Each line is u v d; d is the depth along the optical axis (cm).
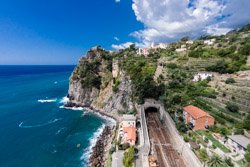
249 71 8019
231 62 9112
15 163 6191
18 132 8544
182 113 7412
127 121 7694
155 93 9731
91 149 7094
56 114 11106
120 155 5856
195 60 11100
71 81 13625
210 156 4719
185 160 5197
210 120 6169
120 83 11419
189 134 5869
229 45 11156
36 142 7625
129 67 11950
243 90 6881
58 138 8006
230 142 5003
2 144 7406
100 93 12569
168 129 7131
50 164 6172
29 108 12169
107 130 8600
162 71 11275
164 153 5622
